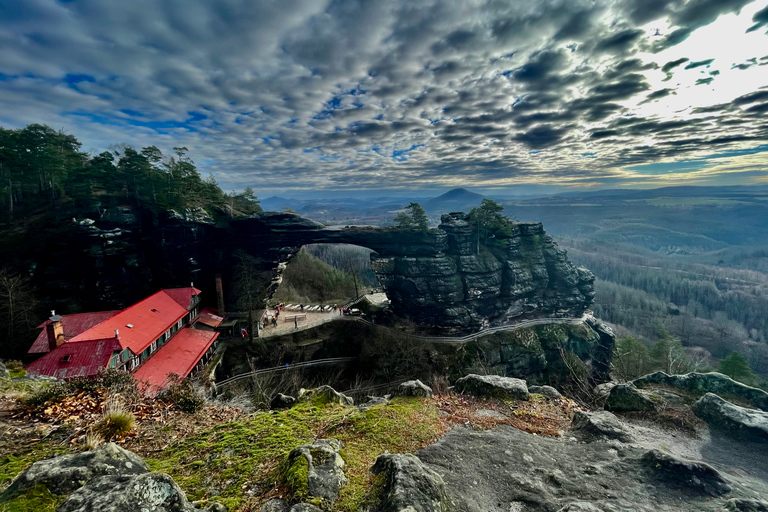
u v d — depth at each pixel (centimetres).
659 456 730
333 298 9200
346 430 844
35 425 848
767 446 872
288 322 6394
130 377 1284
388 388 5178
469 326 6344
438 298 6334
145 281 5412
